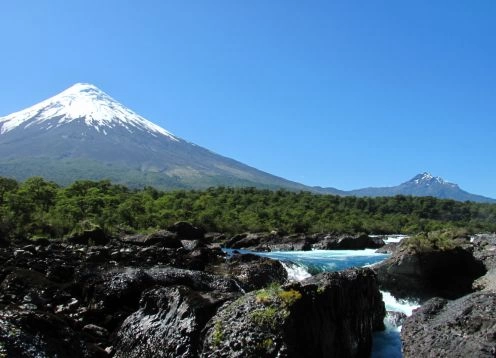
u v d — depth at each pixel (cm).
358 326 1549
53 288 1758
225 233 7375
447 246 2667
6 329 1080
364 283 1692
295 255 4750
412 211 12412
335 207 11144
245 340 1119
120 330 1420
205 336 1203
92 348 1284
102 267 2123
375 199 13062
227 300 1354
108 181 8462
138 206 6969
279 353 1084
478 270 2706
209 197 10006
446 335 1189
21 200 4869
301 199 11544
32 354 1063
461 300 1380
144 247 3647
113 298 1731
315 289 1327
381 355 1617
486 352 1059
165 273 2017
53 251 2894
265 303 1210
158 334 1305
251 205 9994
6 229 4022
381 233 9344
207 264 3203
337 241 5909
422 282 2558
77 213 5631
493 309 1216
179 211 7631
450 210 12925
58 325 1245
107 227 5244
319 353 1212
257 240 6184
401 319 1992
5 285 1684
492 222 12194
